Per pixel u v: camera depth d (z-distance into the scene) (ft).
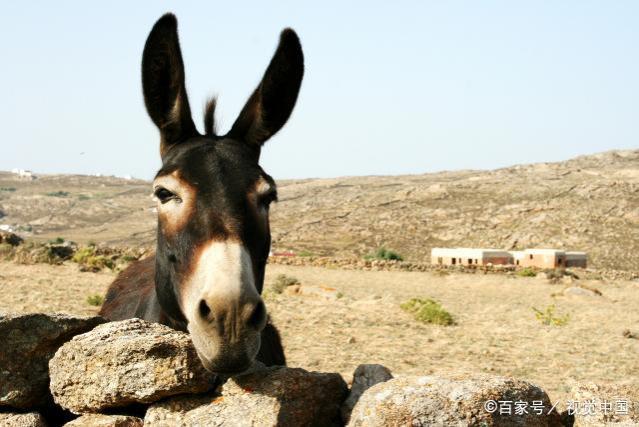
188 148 5.40
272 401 5.24
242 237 4.91
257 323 4.59
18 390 5.84
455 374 5.20
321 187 252.01
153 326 5.68
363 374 5.99
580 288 38.17
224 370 4.60
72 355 5.55
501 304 32.35
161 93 5.62
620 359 16.21
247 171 5.27
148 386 5.30
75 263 38.75
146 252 46.98
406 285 44.37
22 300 21.11
